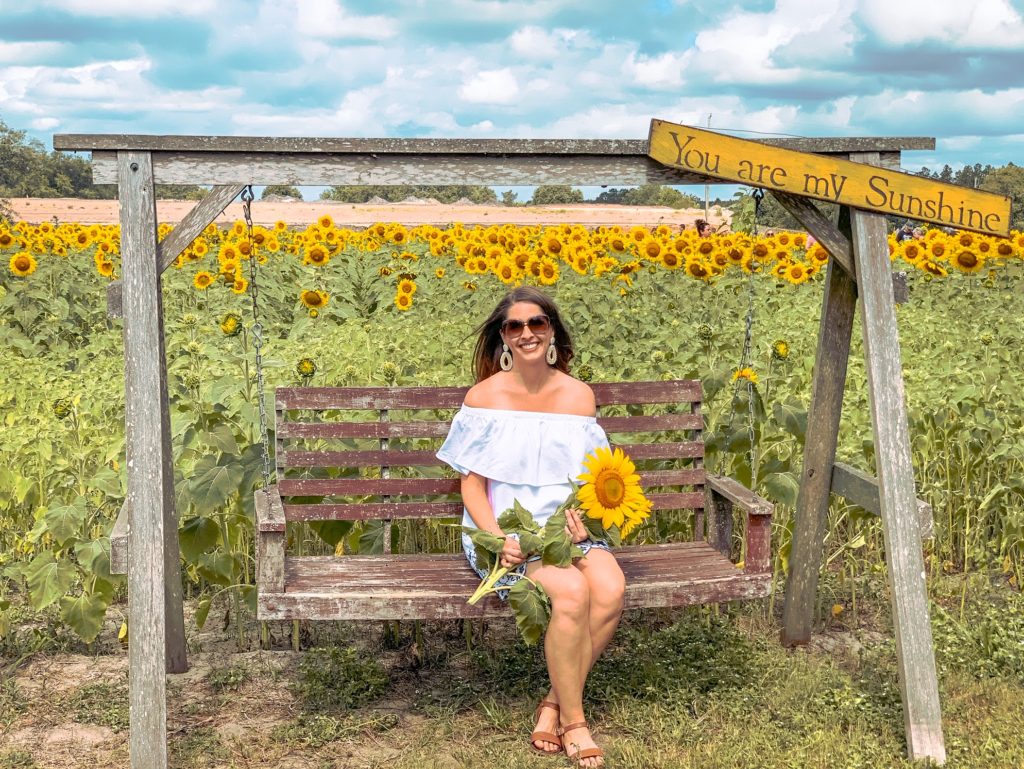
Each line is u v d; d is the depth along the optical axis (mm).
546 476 3867
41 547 4941
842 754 3475
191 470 4492
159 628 3309
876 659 4277
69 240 13766
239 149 3312
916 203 3602
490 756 3547
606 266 10172
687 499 4418
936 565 5293
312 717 3840
